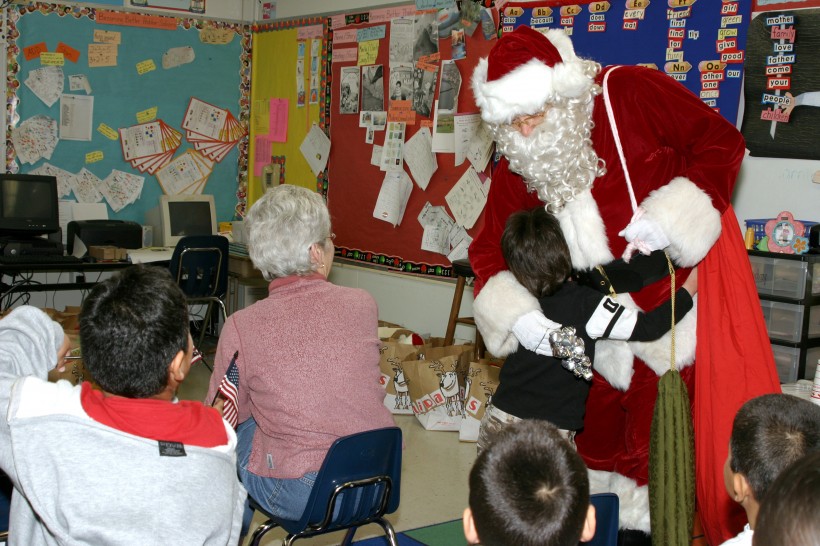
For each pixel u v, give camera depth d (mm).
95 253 5012
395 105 5109
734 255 2178
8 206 4820
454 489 3369
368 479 1824
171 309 1415
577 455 1216
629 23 3773
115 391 1394
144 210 5945
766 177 3357
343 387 1846
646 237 2039
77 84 5566
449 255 4828
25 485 1263
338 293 1940
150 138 5906
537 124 2146
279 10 6047
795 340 3004
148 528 1248
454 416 4102
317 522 1801
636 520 2283
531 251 2039
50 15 5406
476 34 4496
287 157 6078
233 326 1854
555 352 2008
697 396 2170
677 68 3605
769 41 3287
